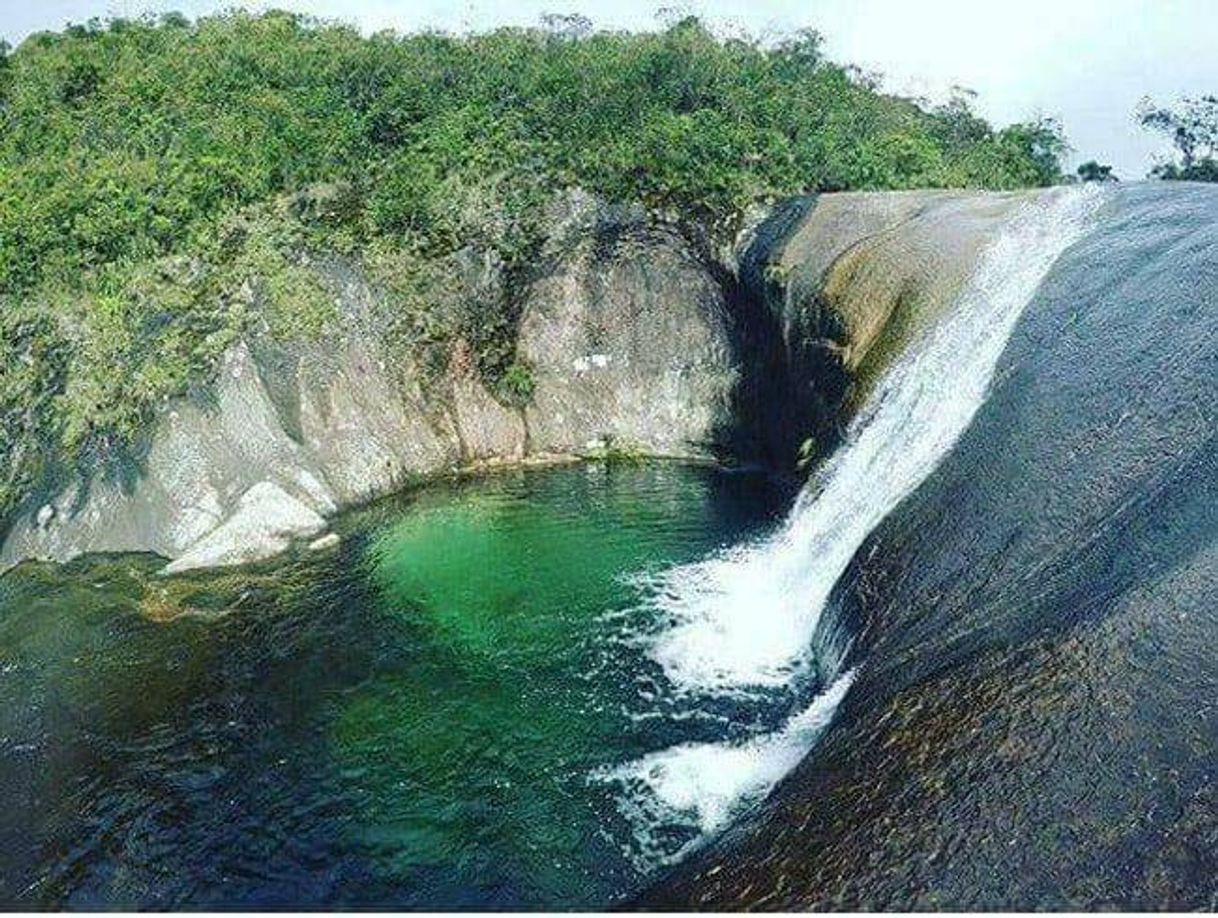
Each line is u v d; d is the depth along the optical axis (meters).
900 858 7.69
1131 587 9.34
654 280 29.64
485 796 13.40
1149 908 6.50
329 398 26.44
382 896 11.73
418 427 27.86
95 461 23.95
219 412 24.92
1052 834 7.29
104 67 34.59
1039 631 9.66
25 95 32.94
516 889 11.55
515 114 31.33
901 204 24.67
